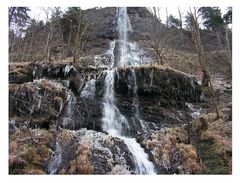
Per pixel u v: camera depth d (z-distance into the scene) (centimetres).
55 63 1127
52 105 959
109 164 820
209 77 1108
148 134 980
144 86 1089
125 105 1080
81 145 850
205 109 1098
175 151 902
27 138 865
